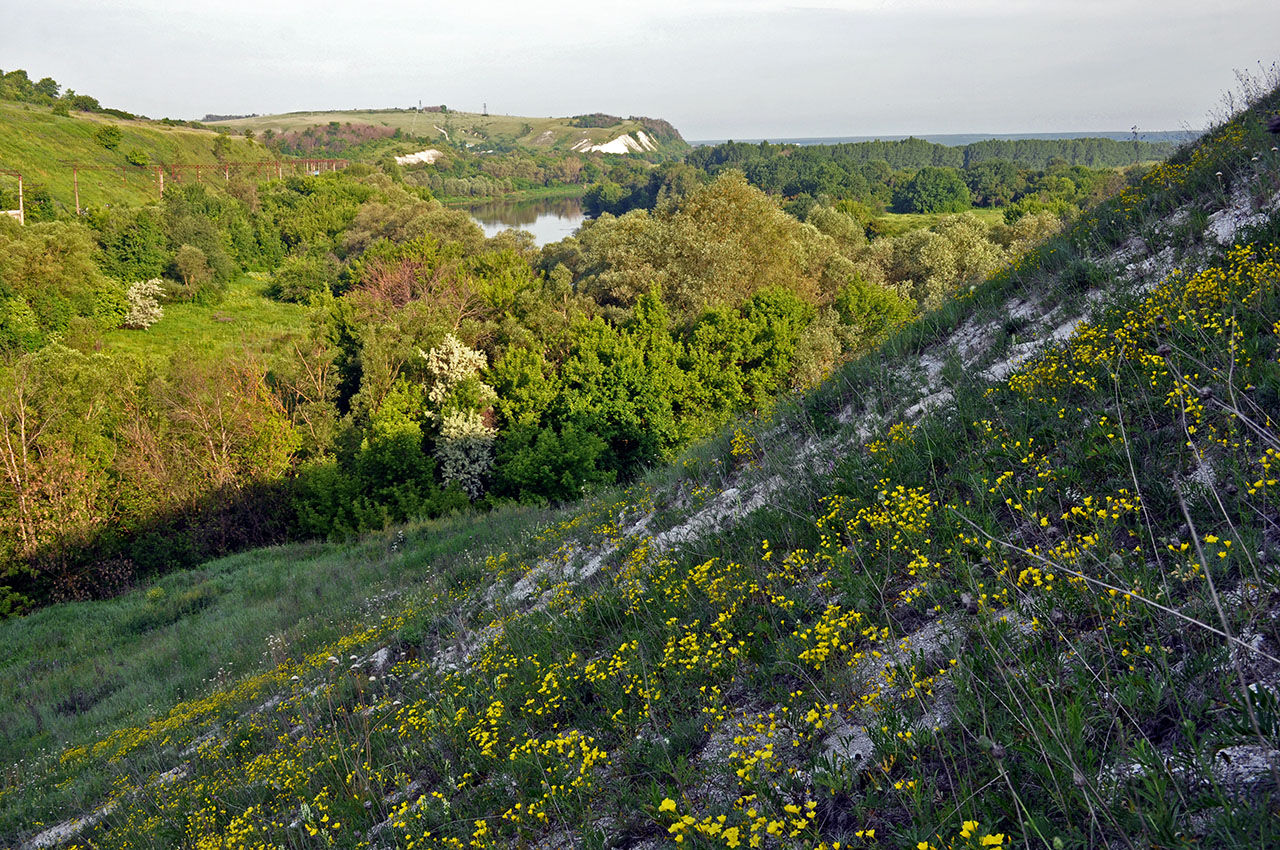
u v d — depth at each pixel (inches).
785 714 151.1
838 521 226.1
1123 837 86.4
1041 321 315.6
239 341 2410.2
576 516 526.9
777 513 262.1
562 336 1492.4
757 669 178.5
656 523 374.3
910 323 437.1
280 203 4335.6
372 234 3457.2
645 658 211.2
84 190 4239.7
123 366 1360.7
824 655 154.1
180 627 695.7
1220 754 99.7
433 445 1370.6
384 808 209.2
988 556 163.9
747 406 1278.3
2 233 2373.3
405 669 341.7
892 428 266.8
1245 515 137.6
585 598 291.0
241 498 1165.7
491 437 1243.2
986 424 227.8
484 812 179.3
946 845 99.9
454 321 1631.4
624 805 154.8
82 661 658.8
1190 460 165.0
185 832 251.6
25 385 1168.2
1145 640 123.3
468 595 429.1
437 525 896.3
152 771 345.4
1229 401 167.8
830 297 1742.1
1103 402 206.2
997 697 121.5
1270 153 315.9
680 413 1305.4
